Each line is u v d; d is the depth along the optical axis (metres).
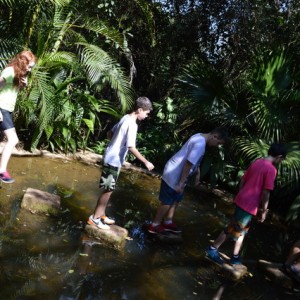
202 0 8.36
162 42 8.90
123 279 3.26
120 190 5.46
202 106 6.42
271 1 8.12
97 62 6.34
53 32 6.13
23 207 4.02
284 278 3.81
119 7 8.41
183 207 5.38
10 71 3.85
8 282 2.83
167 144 7.48
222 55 8.51
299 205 5.55
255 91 6.24
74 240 3.68
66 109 6.26
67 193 4.82
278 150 3.77
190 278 3.56
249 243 4.71
